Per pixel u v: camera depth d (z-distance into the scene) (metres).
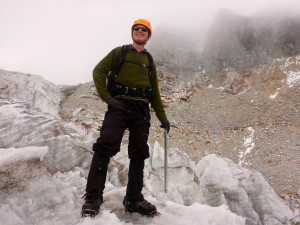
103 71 1.95
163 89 28.83
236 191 6.07
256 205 6.09
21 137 2.50
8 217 1.50
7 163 1.85
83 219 1.56
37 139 2.71
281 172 16.23
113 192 2.56
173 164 8.36
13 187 1.76
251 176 7.30
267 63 31.27
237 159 19.33
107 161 1.81
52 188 2.01
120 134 1.83
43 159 2.76
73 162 3.13
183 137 22.31
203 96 29.75
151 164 8.79
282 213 6.17
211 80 32.56
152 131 21.47
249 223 2.16
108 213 1.66
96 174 1.73
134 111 1.92
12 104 2.99
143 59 2.07
